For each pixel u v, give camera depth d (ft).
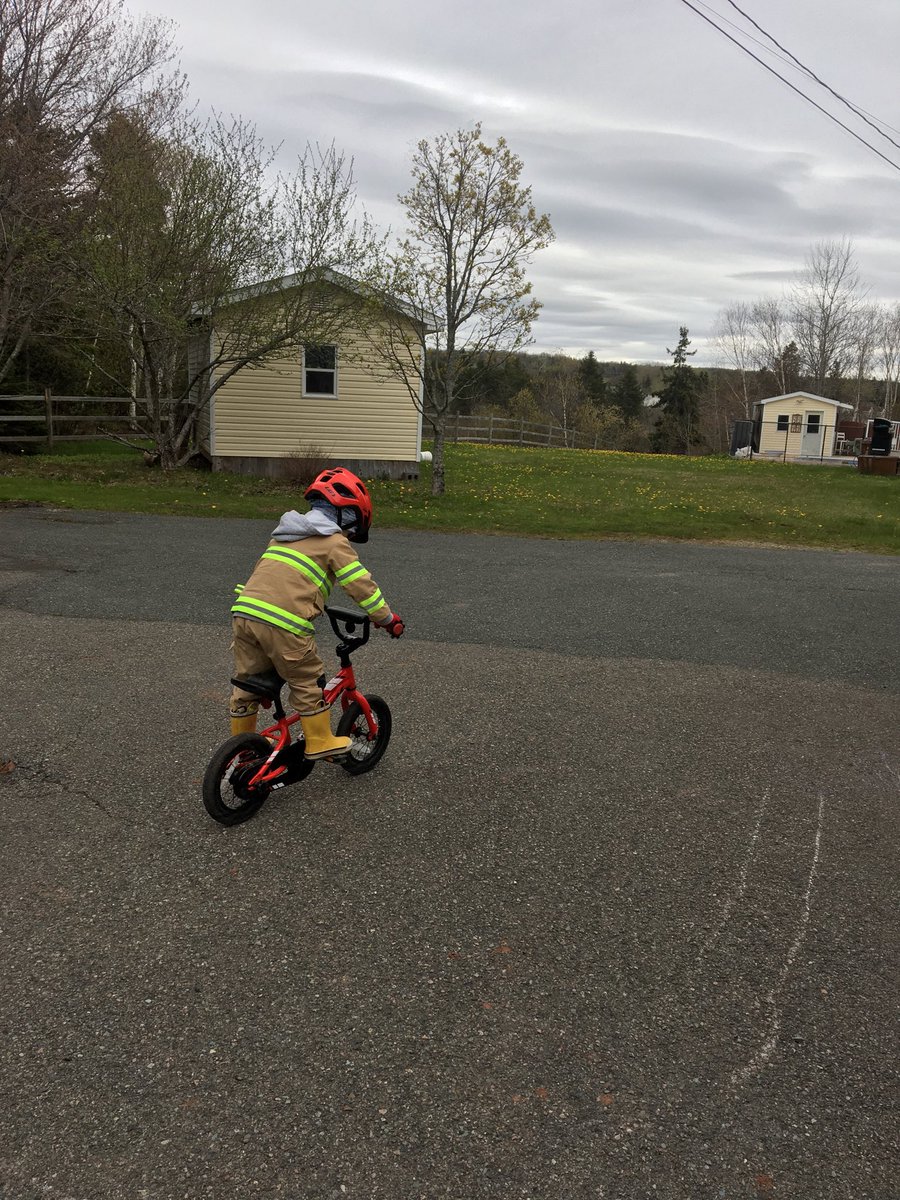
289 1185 7.43
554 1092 8.55
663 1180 7.64
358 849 12.91
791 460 119.55
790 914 11.77
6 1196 7.21
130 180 53.52
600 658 22.77
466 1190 7.45
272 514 45.60
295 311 55.72
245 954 10.41
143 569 30.53
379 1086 8.52
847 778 16.12
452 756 16.30
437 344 53.57
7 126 55.77
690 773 16.05
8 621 23.56
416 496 55.47
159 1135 7.87
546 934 11.08
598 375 288.10
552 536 44.88
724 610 28.76
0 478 51.42
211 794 12.90
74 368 81.35
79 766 15.16
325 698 14.03
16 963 10.09
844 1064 9.10
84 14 62.18
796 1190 7.61
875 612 29.35
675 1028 9.52
